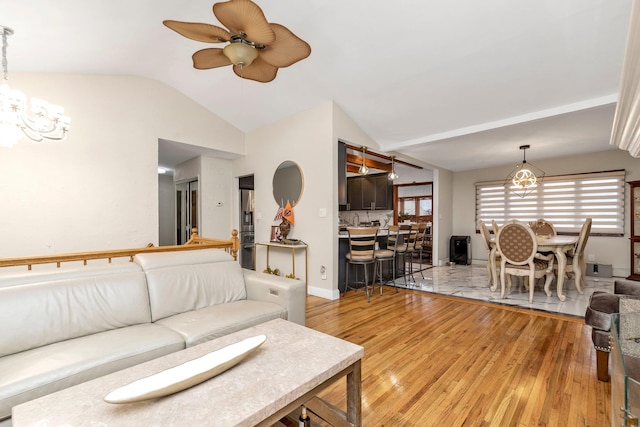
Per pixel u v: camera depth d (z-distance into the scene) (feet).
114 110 12.66
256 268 16.69
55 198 11.30
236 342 4.78
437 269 20.40
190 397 3.30
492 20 8.03
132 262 7.15
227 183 18.89
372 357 7.32
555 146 16.57
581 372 6.53
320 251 13.23
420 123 13.70
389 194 23.49
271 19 8.94
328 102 12.94
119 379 3.71
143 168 13.39
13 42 8.74
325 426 4.69
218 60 7.03
